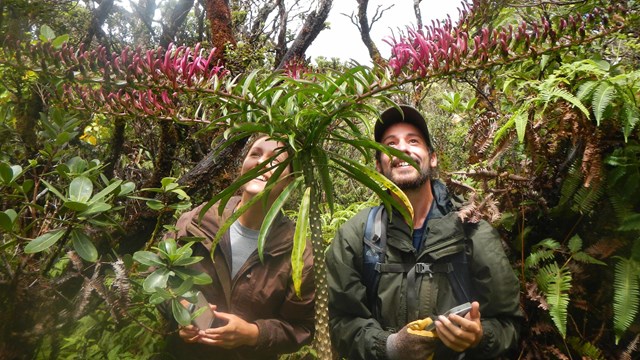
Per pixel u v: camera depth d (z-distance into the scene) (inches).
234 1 169.5
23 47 46.4
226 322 64.4
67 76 47.2
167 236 72.6
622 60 81.0
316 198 51.7
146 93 51.4
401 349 60.0
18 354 59.1
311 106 50.0
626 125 63.1
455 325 57.9
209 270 69.7
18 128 75.2
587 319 71.1
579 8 85.7
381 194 52.4
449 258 67.8
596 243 68.0
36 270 60.3
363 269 70.7
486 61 49.6
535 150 73.7
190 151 116.6
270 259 70.2
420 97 114.3
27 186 57.1
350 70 47.6
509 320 66.7
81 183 58.9
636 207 67.9
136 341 75.8
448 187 78.4
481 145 79.4
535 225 77.0
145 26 150.1
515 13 99.1
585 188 69.5
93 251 56.7
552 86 71.1
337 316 72.1
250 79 48.4
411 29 50.8
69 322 62.8
